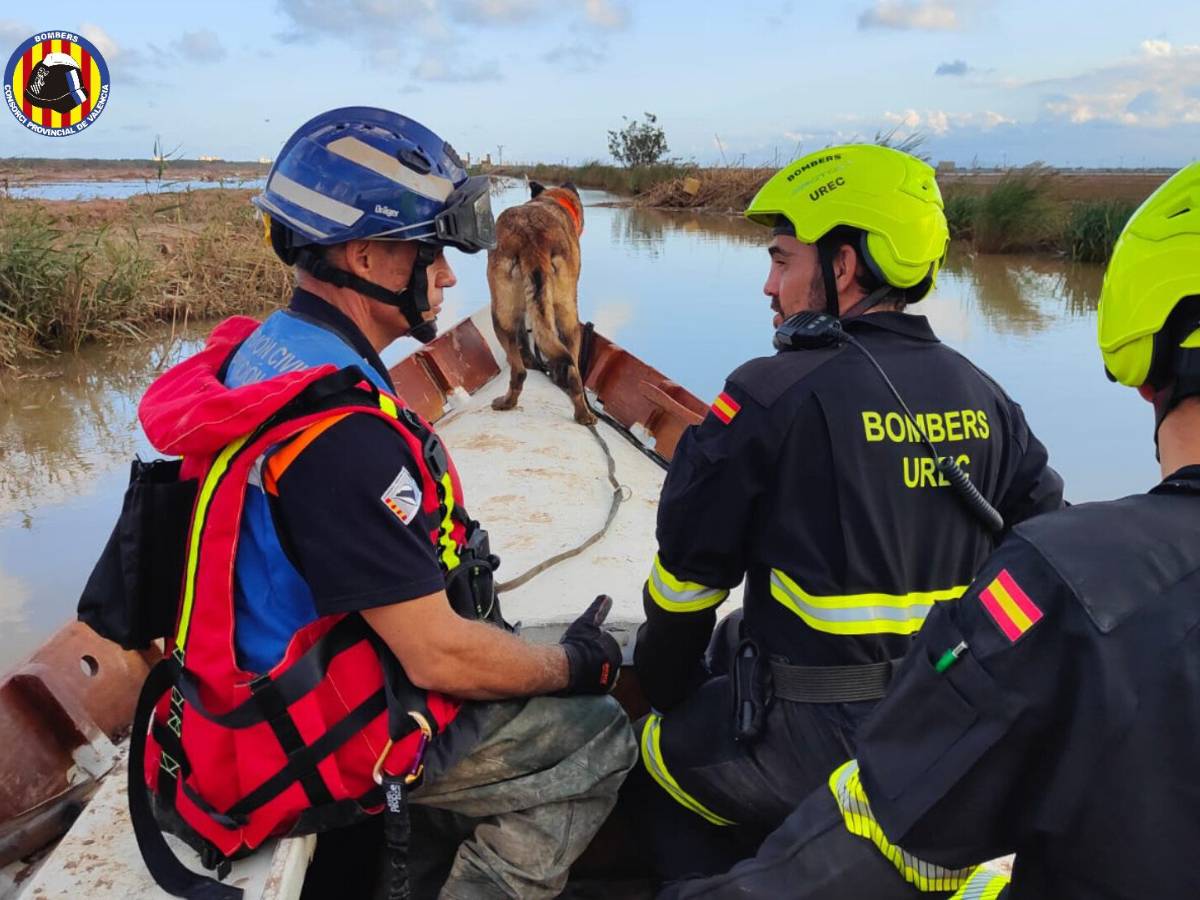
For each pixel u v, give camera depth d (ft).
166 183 60.29
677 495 5.47
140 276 31.71
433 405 16.42
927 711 3.15
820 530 5.20
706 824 6.34
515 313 15.88
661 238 59.67
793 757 5.31
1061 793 2.81
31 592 12.66
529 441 14.30
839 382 5.24
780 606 5.41
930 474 5.24
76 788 6.61
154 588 4.74
